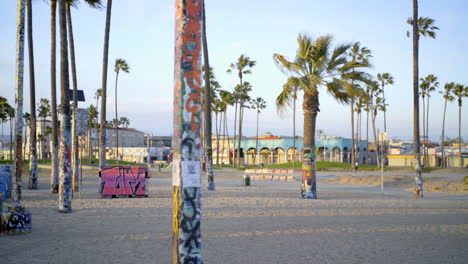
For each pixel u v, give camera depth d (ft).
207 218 38.17
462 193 77.36
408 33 102.37
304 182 59.88
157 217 38.34
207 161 75.36
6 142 343.46
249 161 338.13
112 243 26.27
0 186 55.83
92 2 73.87
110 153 330.95
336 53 61.72
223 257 22.94
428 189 85.87
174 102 14.84
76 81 73.77
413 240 28.40
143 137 444.55
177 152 14.37
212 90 253.03
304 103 61.52
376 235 30.27
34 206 46.09
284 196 62.75
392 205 52.26
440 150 342.03
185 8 14.53
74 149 69.05
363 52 168.86
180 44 14.42
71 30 73.41
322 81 61.46
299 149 315.17
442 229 33.37
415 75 69.05
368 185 100.27
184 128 14.17
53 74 65.77
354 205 51.42
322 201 55.62
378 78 265.75
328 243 27.07
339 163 236.84
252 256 23.20
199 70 14.58
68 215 39.42
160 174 136.15
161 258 22.26
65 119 42.70
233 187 82.53
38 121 329.93
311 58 61.26
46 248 24.66
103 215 39.50
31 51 74.84
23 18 38.86
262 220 37.29
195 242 13.94
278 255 23.48
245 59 224.53
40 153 325.62
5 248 24.62
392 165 322.55
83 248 24.71
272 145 322.96
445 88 281.13
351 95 60.85
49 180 99.45
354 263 21.70
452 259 22.76
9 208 32.24
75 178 68.74
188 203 13.94
